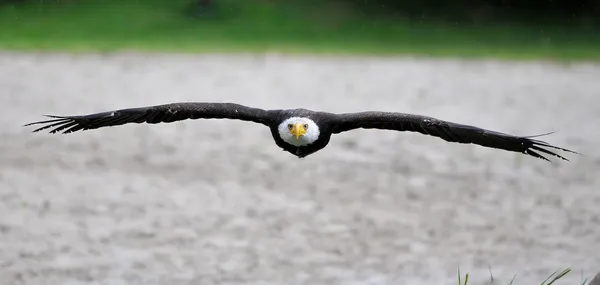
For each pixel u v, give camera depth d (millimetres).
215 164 20906
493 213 17203
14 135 23438
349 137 23875
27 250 14781
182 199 17859
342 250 15047
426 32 53125
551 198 18281
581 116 28266
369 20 54812
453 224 16484
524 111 29109
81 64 39469
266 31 52594
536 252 15008
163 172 20062
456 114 28344
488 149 22578
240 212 17094
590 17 55344
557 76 38312
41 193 18078
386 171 20375
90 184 18812
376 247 15195
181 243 15266
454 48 49125
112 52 44156
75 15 52719
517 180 19703
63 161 20750
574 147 23375
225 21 53750
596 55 46469
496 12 55875
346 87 34062
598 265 14422
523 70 40406
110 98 30219
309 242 15414
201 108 8859
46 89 31922
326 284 13531
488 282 13672
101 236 15547
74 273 13836
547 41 51312
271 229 16094
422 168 20719
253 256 14695
